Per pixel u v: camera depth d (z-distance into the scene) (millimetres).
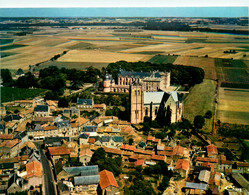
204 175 198125
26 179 194125
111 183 182125
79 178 190625
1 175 198750
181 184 199250
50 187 192625
